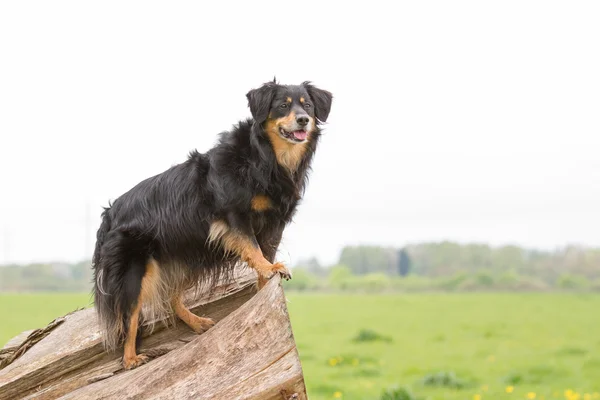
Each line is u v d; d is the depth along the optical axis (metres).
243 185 6.34
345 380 16.23
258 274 6.45
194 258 6.57
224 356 5.32
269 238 6.74
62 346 6.57
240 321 5.37
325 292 64.00
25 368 6.42
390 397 11.84
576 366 18.36
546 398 14.29
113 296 6.29
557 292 61.62
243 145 6.52
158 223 6.43
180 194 6.46
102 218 6.82
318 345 22.91
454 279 72.25
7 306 38.47
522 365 18.77
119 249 6.32
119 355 6.49
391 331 27.30
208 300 6.86
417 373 17.55
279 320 5.27
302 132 6.59
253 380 5.17
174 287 6.61
